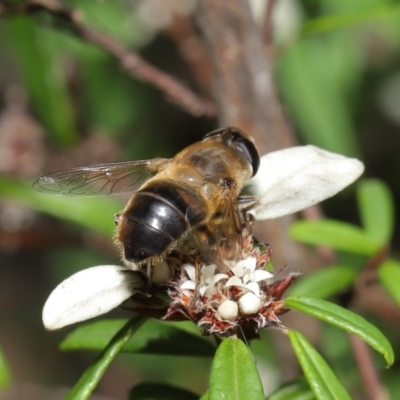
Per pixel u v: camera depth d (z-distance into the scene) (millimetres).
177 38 222
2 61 254
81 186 173
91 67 236
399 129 254
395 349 214
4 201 227
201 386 246
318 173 166
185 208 162
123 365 253
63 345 171
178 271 161
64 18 189
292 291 177
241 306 159
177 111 244
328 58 232
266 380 209
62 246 220
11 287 300
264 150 193
